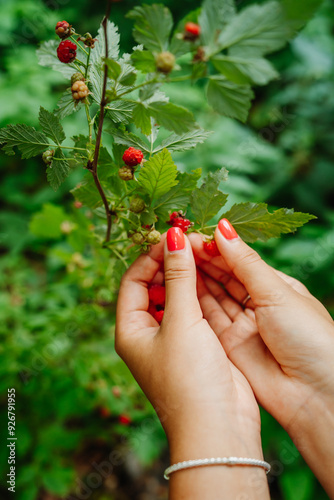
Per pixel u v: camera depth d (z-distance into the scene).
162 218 0.29
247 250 0.31
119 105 0.26
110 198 0.30
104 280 0.40
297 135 0.80
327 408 0.31
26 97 0.70
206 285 0.38
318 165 0.78
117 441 0.57
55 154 0.26
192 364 0.28
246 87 0.21
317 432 0.31
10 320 0.47
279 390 0.32
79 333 0.44
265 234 0.30
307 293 0.36
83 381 0.41
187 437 0.27
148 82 0.22
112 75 0.22
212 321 0.37
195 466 0.26
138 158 0.26
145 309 0.34
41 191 0.75
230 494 0.26
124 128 0.27
